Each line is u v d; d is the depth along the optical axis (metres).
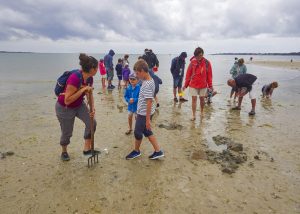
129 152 5.65
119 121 8.00
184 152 5.70
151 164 5.08
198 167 5.00
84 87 4.45
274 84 12.39
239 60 11.05
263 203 3.91
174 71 10.84
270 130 7.35
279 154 5.67
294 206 3.85
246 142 6.38
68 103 4.37
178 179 4.54
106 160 5.23
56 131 6.99
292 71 37.69
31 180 4.44
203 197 4.03
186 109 9.84
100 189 4.19
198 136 6.75
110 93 13.62
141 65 4.68
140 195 4.05
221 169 4.93
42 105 10.47
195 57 7.82
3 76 27.45
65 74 4.52
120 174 4.68
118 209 3.72
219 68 48.25
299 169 4.98
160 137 6.59
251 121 8.27
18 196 3.99
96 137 6.54
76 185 4.30
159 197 4.01
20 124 7.62
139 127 5.00
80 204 3.81
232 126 7.69
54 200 3.90
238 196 4.07
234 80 9.27
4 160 5.17
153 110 5.17
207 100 11.00
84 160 5.21
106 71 14.85
